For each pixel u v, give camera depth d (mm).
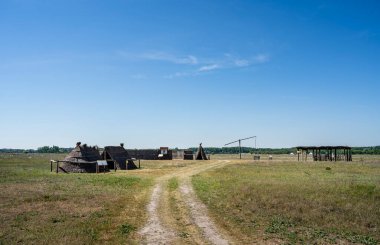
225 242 14633
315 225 17500
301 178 40031
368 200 24125
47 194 26859
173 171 53188
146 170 55750
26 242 14078
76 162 51406
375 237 15430
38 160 85938
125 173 49062
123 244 14273
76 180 37656
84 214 19875
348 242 14695
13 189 29531
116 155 60562
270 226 17297
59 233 15484
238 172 50094
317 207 21641
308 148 89125
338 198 24812
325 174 45688
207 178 41812
